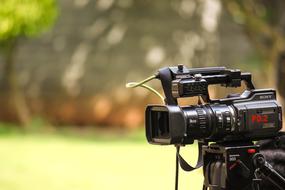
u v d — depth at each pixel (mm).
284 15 17859
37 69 22203
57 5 21750
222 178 4340
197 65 21656
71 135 20562
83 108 21906
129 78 21625
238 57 22000
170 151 16672
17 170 14070
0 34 20141
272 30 17328
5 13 19922
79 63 21922
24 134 20766
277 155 4441
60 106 22094
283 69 16578
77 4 21875
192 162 7855
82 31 21875
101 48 21750
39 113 22234
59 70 22047
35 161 15141
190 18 21609
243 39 22016
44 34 22109
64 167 14461
